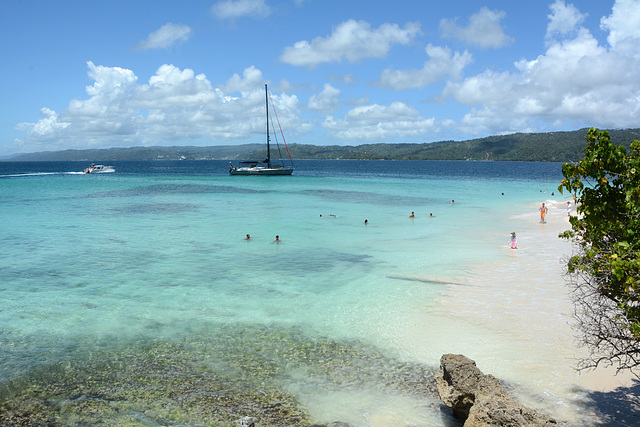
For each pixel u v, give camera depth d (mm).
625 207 7402
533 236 29734
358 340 12727
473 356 11609
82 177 101312
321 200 53094
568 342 12414
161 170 165625
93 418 8867
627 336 8164
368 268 20891
